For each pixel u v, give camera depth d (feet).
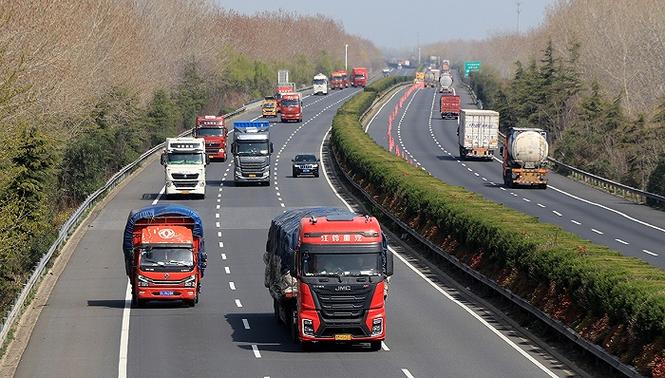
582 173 619.26
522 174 574.15
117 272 340.39
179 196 529.04
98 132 565.94
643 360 190.60
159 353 227.40
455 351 228.84
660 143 619.26
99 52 611.88
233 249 383.04
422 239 370.53
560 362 219.20
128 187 565.94
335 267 226.38
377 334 227.20
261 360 219.41
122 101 636.48
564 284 239.30
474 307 283.59
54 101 459.73
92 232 419.54
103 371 211.00
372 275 227.20
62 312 277.23
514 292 269.64
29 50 421.18
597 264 232.53
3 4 426.10
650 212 489.67
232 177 626.23
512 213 333.21
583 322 223.71
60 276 334.24
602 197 546.67
